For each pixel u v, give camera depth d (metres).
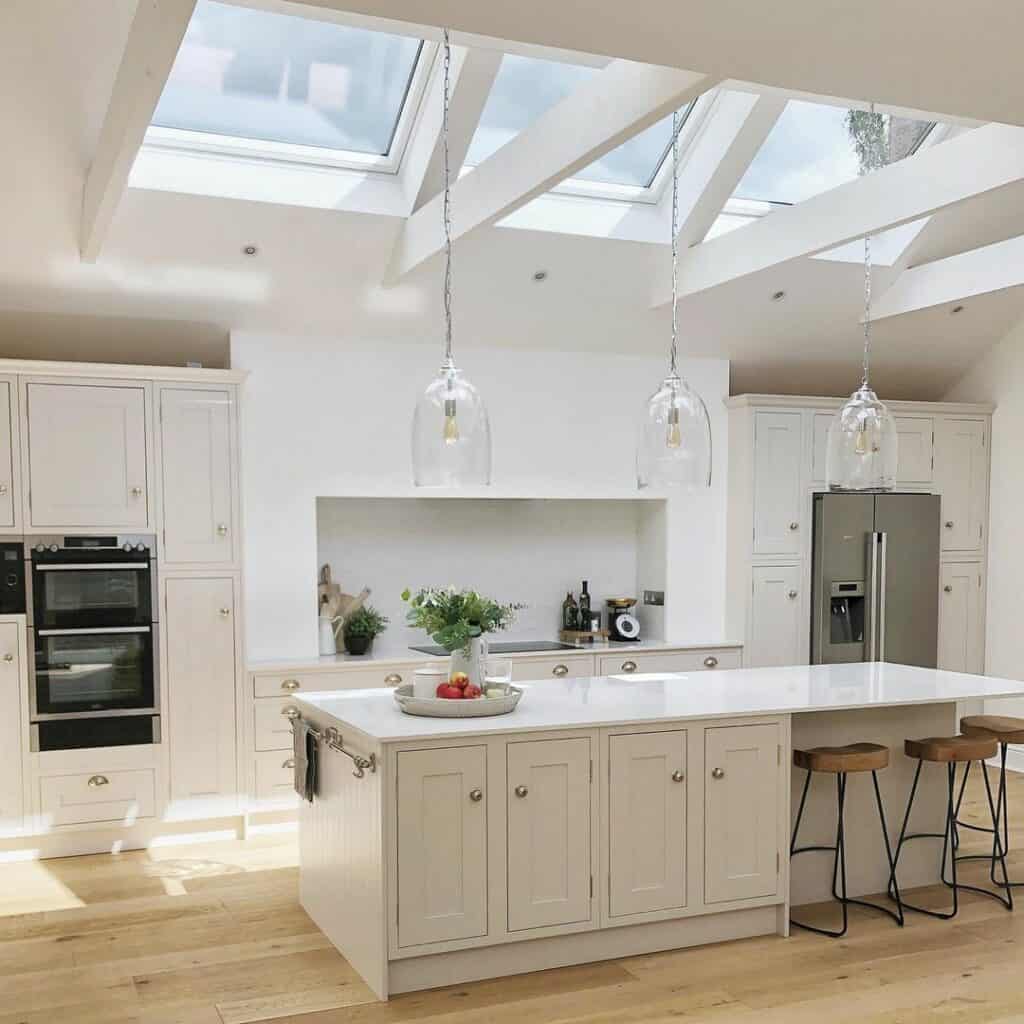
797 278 6.53
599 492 6.95
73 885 5.09
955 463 7.67
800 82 2.87
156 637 5.73
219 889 5.00
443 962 3.91
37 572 5.50
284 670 5.92
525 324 6.50
